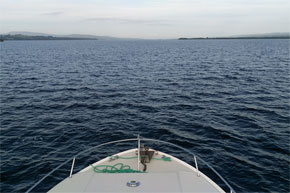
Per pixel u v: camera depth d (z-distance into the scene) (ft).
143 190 16.38
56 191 16.70
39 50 381.81
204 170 38.58
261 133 52.26
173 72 145.59
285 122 58.70
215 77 123.85
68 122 60.08
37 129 55.36
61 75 132.57
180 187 16.85
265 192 33.37
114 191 16.29
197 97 84.28
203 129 55.21
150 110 70.33
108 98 84.23
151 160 24.53
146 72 146.82
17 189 34.37
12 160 41.60
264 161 40.93
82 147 46.98
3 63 187.32
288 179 36.04
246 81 111.14
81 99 82.33
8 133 52.85
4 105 73.97
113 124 58.95
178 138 50.72
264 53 286.87
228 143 47.91
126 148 46.91
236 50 360.07
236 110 68.69
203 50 380.17
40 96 85.56
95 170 22.65
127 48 483.51
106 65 184.24
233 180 35.86
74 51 365.81
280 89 93.40
